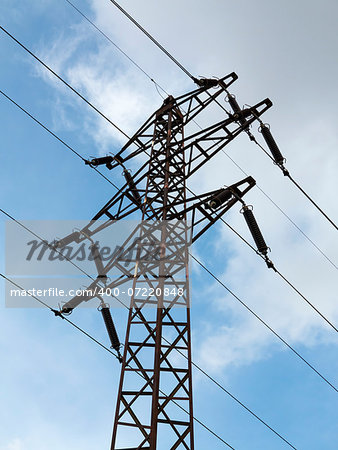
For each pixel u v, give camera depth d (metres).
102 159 17.94
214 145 15.87
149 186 15.77
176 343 12.18
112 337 15.05
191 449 10.62
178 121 18.44
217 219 14.18
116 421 10.85
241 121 16.48
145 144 18.05
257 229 14.31
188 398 11.34
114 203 16.09
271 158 16.84
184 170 15.94
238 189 14.53
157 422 10.64
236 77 17.86
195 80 18.00
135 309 12.79
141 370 11.69
